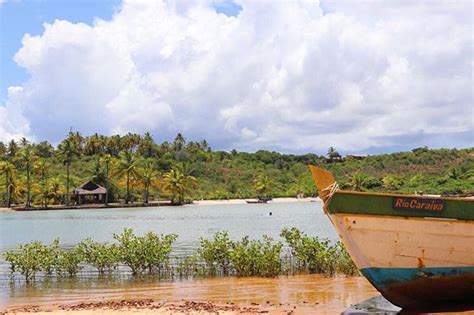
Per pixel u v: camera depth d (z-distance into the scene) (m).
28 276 20.97
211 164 144.38
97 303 15.77
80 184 116.12
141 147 145.88
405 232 13.12
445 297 13.80
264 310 14.16
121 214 84.94
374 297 15.70
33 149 118.00
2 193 112.69
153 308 14.61
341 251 20.78
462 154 117.62
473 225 13.23
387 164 118.44
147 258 21.08
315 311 14.01
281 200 128.00
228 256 20.86
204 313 13.88
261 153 154.00
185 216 75.50
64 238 43.06
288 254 24.44
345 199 13.18
